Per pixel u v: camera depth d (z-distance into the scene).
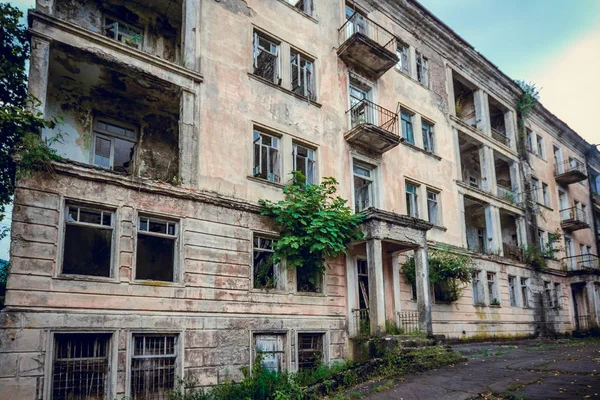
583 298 31.03
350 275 15.62
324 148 16.53
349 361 14.13
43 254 9.95
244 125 14.38
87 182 10.95
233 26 15.05
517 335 23.27
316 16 17.98
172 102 14.35
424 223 16.30
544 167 31.23
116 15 15.04
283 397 10.52
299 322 13.89
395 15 21.70
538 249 27.61
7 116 9.90
